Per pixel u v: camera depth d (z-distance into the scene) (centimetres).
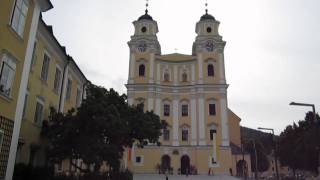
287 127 6291
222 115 6550
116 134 2636
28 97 2550
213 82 6756
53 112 2783
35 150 2694
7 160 1870
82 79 3988
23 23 2042
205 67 6875
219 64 6875
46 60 2936
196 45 7069
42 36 2748
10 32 1873
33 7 2162
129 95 6794
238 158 6875
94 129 2553
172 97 6900
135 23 7294
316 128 2742
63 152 2561
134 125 3038
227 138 6397
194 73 6981
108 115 2547
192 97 6806
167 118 6738
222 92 6681
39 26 2608
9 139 1892
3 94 1822
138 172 6250
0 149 1806
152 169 6269
